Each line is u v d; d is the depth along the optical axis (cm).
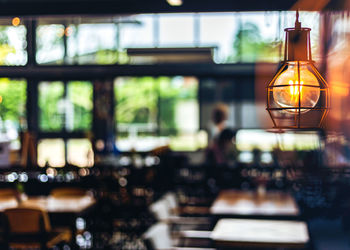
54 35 1092
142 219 714
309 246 400
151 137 1209
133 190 766
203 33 1088
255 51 1051
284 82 173
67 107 1127
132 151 980
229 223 467
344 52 261
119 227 696
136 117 1205
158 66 980
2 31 1079
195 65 978
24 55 1079
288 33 175
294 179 522
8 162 840
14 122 1095
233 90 1169
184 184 763
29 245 534
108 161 802
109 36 1100
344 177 489
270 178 696
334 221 462
